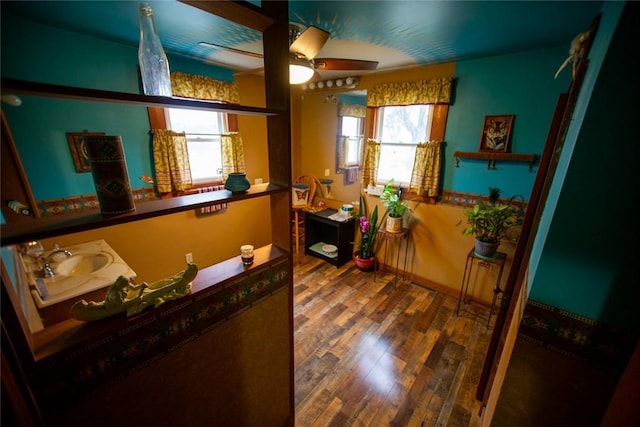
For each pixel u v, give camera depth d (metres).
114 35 1.92
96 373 0.81
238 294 1.16
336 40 1.92
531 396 1.10
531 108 2.16
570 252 0.92
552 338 1.01
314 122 3.84
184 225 2.79
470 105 2.43
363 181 3.34
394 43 1.97
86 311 0.81
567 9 1.37
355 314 2.61
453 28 1.67
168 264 2.73
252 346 1.28
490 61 2.27
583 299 0.93
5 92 0.59
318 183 4.02
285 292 1.37
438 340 2.29
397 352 2.17
